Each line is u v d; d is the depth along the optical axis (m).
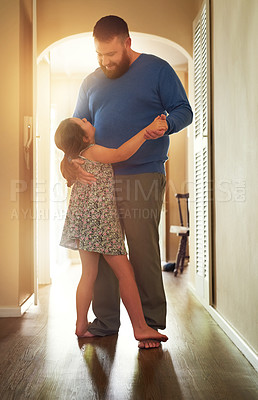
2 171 2.93
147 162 2.13
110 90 2.19
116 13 3.60
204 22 3.12
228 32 2.37
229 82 2.34
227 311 2.41
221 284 2.59
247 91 1.93
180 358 1.91
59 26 3.57
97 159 2.10
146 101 2.13
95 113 2.27
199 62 3.36
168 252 6.34
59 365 1.80
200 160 3.25
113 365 1.81
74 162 2.11
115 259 2.06
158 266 2.16
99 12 3.58
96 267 2.21
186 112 2.09
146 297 2.14
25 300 3.07
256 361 1.75
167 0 3.64
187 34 3.66
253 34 1.84
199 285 3.27
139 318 2.05
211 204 2.88
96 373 1.71
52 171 5.53
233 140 2.24
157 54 5.50
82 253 2.19
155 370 1.75
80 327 2.22
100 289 2.28
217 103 2.71
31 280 3.35
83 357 1.91
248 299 1.96
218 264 2.69
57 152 5.89
